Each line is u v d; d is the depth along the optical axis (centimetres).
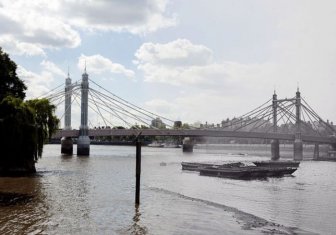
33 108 6769
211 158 14675
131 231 2878
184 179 6725
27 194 4238
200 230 2997
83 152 13825
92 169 7725
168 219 3297
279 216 3691
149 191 4775
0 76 6756
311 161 14638
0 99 6378
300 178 7731
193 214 3538
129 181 5734
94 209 3534
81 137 13988
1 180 5431
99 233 2789
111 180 5762
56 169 7488
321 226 3331
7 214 3225
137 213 3462
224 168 7694
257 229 3097
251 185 6219
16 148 6188
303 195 5078
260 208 4062
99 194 4353
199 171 8200
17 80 7106
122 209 3597
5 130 6047
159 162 10781
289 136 16688
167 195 4531
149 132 15300
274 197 4853
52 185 5003
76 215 3272
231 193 5125
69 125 17812
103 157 12688
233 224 3228
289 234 3002
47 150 18875
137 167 3938
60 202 3797
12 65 7050
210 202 4184
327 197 4906
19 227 2844
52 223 2991
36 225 2914
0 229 2773
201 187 5684
